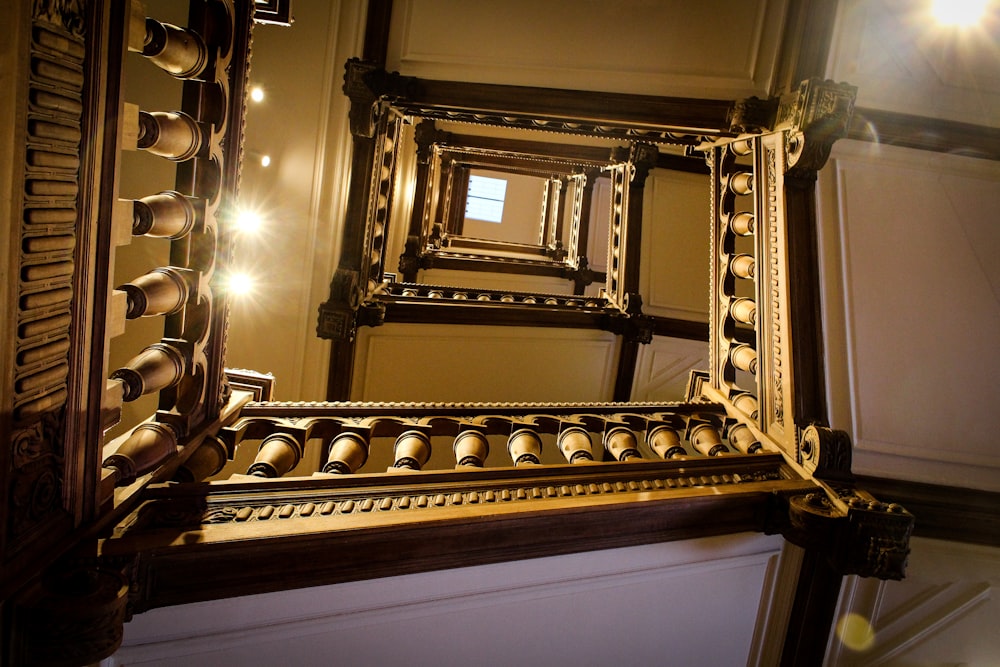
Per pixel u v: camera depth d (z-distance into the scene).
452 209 9.07
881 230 3.20
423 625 2.07
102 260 1.48
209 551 1.66
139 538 1.62
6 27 1.09
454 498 2.06
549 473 2.29
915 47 3.02
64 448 1.47
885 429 3.01
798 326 2.85
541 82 3.43
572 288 7.92
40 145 1.22
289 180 4.18
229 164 2.09
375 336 4.75
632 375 5.74
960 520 2.88
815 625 2.72
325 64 3.89
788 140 2.96
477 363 5.19
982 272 3.20
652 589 2.44
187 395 2.17
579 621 2.35
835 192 3.22
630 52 3.33
